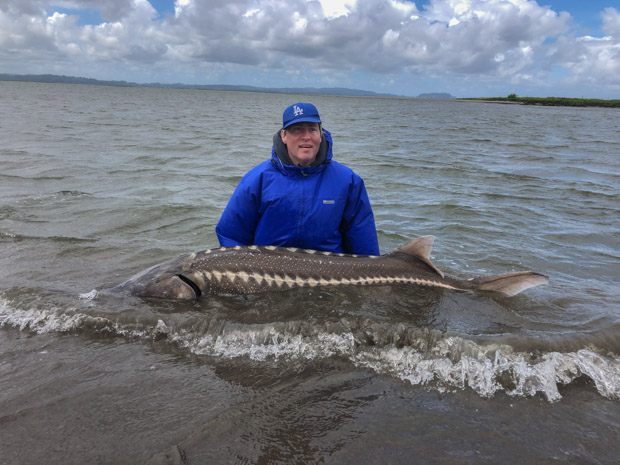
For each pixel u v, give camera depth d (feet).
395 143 73.31
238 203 16.53
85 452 8.25
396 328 12.91
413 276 16.40
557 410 9.77
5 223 24.06
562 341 12.38
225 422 9.12
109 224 24.71
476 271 19.30
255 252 15.93
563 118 196.13
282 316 13.74
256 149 59.06
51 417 9.20
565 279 18.34
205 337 12.73
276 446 8.46
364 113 199.52
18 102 161.99
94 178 36.73
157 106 193.77
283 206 16.08
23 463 7.97
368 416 9.41
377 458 8.19
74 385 10.39
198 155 52.24
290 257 15.99
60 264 18.47
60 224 24.39
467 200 33.14
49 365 11.25
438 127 120.78
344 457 8.21
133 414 9.35
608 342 12.52
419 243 16.66
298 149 15.46
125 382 10.55
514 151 66.49
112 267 18.34
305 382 10.67
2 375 10.75
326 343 12.44
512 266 19.94
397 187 37.42
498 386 10.61
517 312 14.46
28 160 43.80
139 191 32.73
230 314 13.87
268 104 286.87
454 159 55.62
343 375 11.00
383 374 11.09
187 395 10.07
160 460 8.07
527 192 36.60
